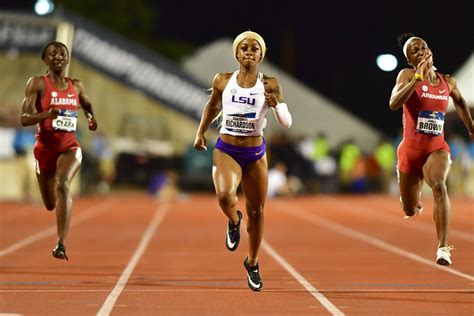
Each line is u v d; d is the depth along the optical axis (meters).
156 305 18.80
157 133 75.88
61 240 22.12
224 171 19.53
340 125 87.12
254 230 20.30
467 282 22.69
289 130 85.75
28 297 19.86
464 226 43.34
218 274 24.55
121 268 26.00
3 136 68.69
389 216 51.06
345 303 19.14
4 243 33.97
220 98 20.09
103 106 75.06
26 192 62.81
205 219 48.50
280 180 71.31
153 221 47.00
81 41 74.31
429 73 21.70
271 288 21.67
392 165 79.50
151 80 75.94
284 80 87.56
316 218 49.53
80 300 19.45
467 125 22.19
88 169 74.56
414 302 19.23
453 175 77.00
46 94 22.86
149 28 106.69
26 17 72.94
